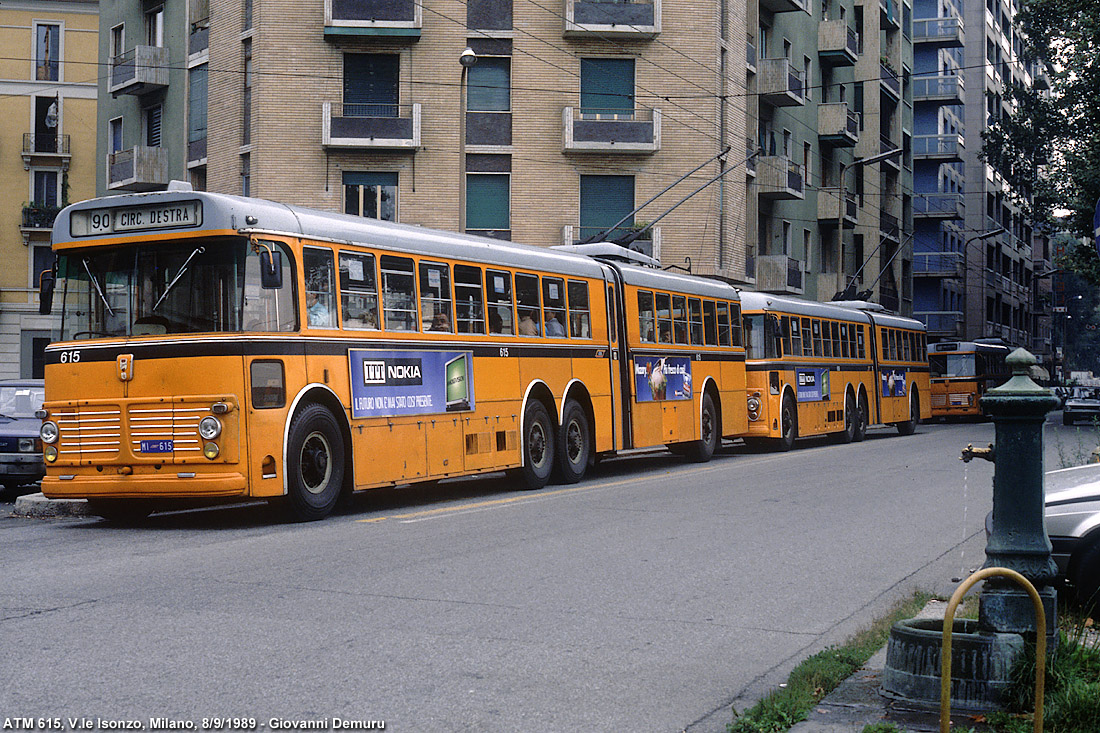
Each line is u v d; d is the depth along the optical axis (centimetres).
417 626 692
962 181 7650
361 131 3431
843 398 2925
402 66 3491
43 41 4997
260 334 1158
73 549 1009
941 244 6931
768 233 4422
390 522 1198
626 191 3625
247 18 3547
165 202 1180
